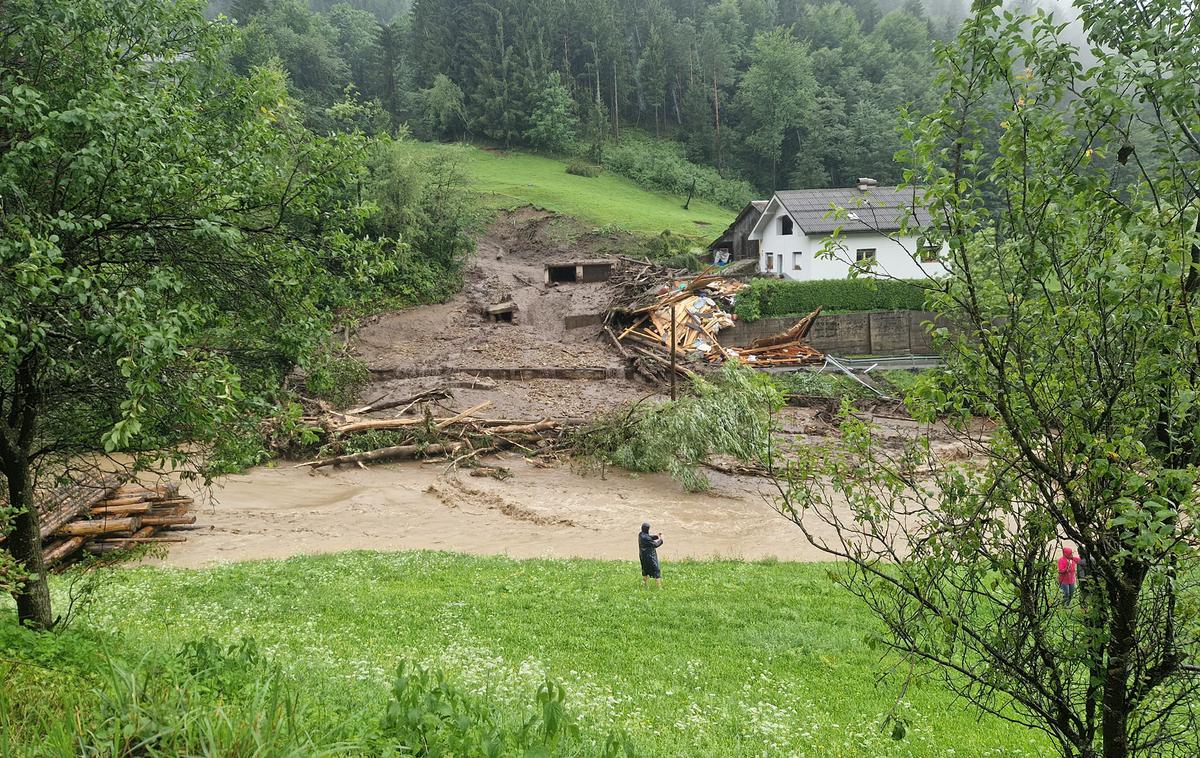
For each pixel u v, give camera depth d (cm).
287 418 954
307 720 562
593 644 1319
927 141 482
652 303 4784
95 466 965
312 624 1323
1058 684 491
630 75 11688
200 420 799
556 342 4725
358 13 13500
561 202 7494
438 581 1731
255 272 976
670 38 11400
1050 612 503
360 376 3666
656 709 1002
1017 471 490
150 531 2184
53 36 792
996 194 499
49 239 659
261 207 992
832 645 1341
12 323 617
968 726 1027
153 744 476
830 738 951
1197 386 411
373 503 2700
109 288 771
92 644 787
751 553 2156
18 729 495
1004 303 479
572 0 11450
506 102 9956
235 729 485
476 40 10412
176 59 981
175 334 671
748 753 871
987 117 476
